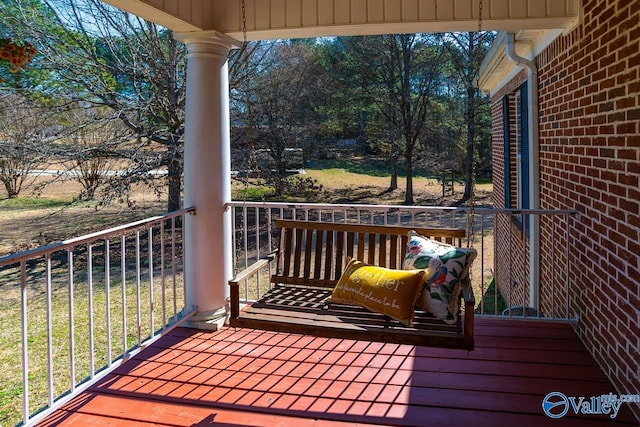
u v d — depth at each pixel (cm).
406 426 243
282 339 361
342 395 274
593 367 302
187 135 373
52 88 895
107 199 912
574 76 345
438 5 335
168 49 961
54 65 853
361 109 1390
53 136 905
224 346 348
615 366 275
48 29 866
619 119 266
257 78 1098
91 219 1101
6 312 641
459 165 1406
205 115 369
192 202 375
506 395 270
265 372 305
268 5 354
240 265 899
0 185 1135
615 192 272
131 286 766
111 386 288
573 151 350
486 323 382
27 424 233
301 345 349
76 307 654
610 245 282
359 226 339
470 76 1323
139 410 261
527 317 369
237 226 1205
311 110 1297
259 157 1078
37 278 821
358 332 249
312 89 1288
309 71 1277
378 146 1432
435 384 285
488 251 961
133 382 293
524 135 523
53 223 1074
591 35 309
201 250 376
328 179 1433
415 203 1330
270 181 1059
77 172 984
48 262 243
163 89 930
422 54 1372
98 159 948
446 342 238
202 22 350
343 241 343
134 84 912
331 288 338
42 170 1000
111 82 945
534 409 255
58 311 639
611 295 281
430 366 309
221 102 376
